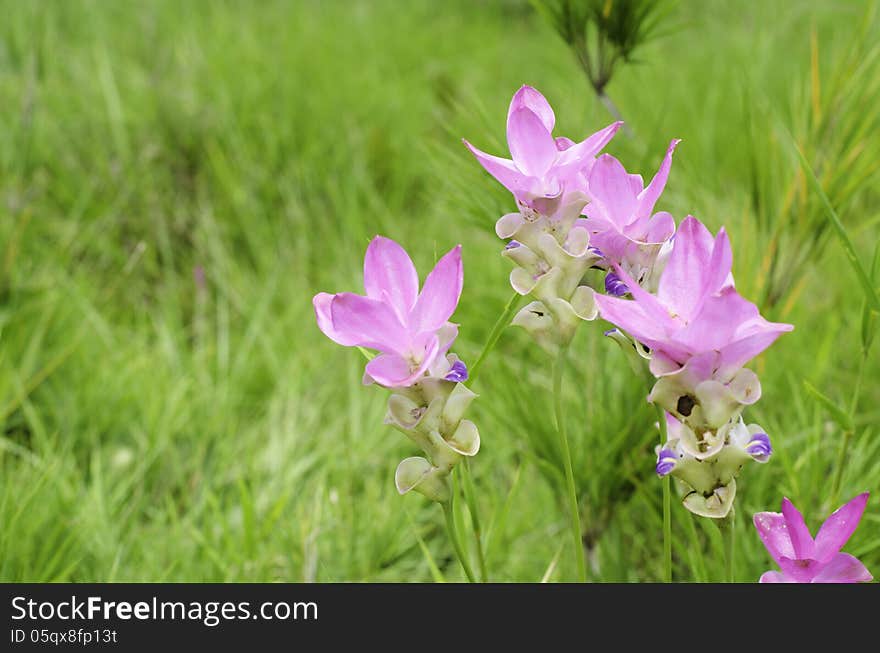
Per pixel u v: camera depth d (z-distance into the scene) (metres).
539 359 1.85
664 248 1.00
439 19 4.08
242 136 2.65
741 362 0.95
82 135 2.64
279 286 2.30
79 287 2.11
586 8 1.33
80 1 3.39
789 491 1.32
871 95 1.31
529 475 1.60
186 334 2.21
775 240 1.35
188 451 1.78
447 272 0.96
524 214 1.00
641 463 1.30
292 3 3.74
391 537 1.54
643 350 0.99
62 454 1.65
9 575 1.32
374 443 1.78
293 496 1.65
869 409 1.66
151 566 1.42
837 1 2.57
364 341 0.97
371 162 2.73
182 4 3.59
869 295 1.09
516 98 1.01
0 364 1.76
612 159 0.98
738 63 2.55
